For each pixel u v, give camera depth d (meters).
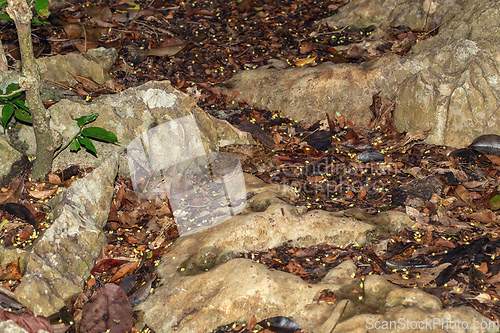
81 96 3.85
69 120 3.48
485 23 4.21
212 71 4.83
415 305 2.46
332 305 2.53
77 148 3.21
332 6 6.09
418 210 3.31
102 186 3.13
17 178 3.28
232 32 5.49
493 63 3.85
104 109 3.59
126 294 2.74
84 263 2.78
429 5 5.21
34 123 3.07
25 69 2.87
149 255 2.98
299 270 2.82
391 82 4.38
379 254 2.98
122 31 5.04
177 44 5.02
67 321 2.54
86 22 5.08
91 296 2.69
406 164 3.83
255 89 4.54
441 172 3.69
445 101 3.96
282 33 5.54
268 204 3.28
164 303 2.61
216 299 2.55
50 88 3.75
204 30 5.48
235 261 2.77
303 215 3.14
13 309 2.54
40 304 2.55
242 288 2.58
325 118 4.43
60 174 3.45
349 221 3.12
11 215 3.04
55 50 4.56
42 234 2.78
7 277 2.68
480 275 2.72
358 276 2.75
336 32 5.54
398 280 2.70
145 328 2.53
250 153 3.89
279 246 3.03
